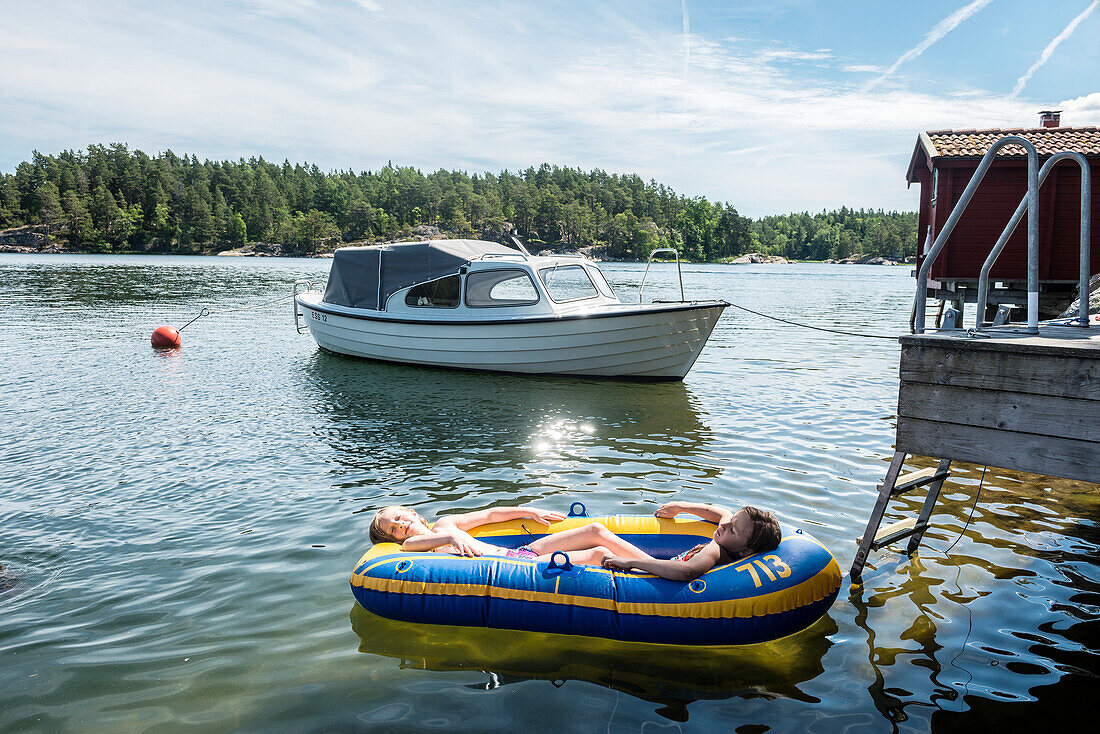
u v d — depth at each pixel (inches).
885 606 171.6
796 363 544.1
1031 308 174.6
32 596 178.9
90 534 216.8
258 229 5698.8
